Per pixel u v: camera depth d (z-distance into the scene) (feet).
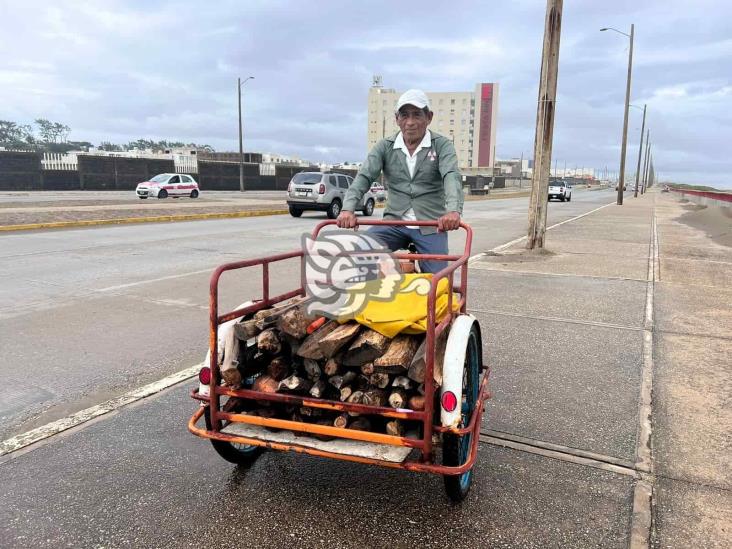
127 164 144.36
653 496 10.00
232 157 298.97
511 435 12.26
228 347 9.64
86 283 27.25
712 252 42.09
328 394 9.29
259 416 9.75
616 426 12.69
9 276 28.71
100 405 13.65
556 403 13.91
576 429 12.55
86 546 8.65
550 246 44.80
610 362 16.88
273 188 185.57
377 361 8.77
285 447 9.03
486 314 22.49
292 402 9.17
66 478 10.52
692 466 11.00
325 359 9.19
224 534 8.95
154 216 61.93
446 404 8.61
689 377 15.66
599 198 183.42
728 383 15.23
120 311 22.07
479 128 490.90
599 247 44.42
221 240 44.60
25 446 11.68
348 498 9.96
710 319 21.89
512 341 18.93
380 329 9.12
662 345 18.56
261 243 42.83
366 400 8.95
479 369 11.31
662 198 187.73
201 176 162.81
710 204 111.14
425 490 10.23
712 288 28.12
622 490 10.18
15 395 14.17
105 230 51.06
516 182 424.05
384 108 466.29
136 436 12.17
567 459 11.25
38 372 15.69
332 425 9.26
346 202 12.37
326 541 8.78
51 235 46.09
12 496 9.93
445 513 9.50
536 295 26.09
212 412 9.55
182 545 8.68
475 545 8.70
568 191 148.36
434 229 13.05
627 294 26.48
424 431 8.48
